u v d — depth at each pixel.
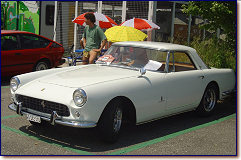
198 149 4.56
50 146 4.45
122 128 5.41
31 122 5.24
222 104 7.56
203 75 5.98
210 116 6.41
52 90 4.52
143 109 4.84
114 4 13.67
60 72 5.35
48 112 4.48
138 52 5.61
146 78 4.96
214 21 7.97
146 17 12.77
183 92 5.54
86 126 4.15
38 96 4.49
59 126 5.36
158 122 5.86
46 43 10.01
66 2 15.39
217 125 5.78
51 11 16.73
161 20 13.12
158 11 12.95
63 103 4.23
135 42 5.95
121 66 5.56
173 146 4.63
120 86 4.52
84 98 4.13
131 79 4.77
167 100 5.25
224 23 7.73
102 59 5.90
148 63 5.39
